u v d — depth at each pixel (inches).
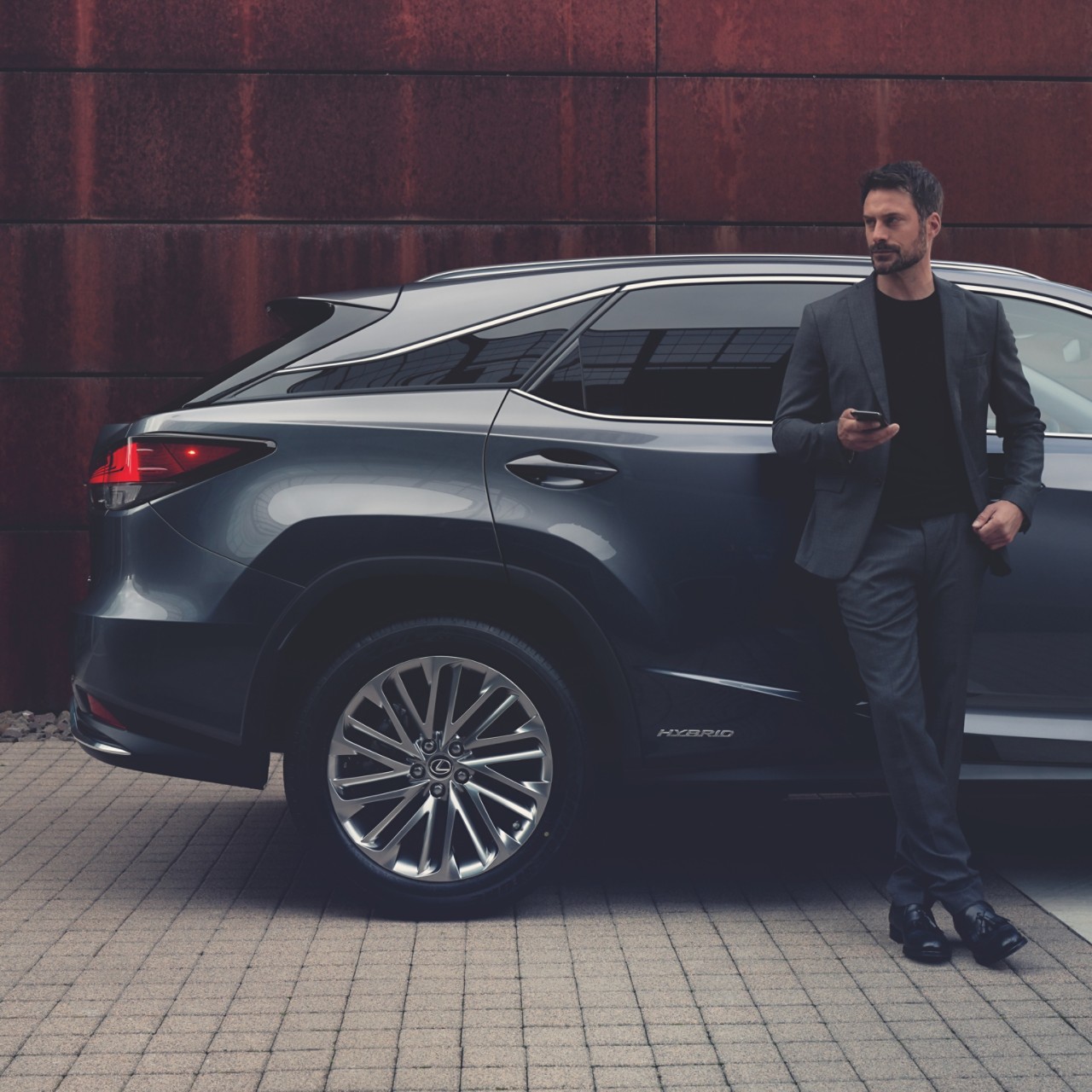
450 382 152.7
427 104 275.1
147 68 271.6
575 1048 117.6
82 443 274.8
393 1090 109.4
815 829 193.0
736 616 149.2
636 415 151.9
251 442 148.9
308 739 148.3
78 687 152.3
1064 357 161.2
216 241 274.1
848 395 140.9
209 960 139.3
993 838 187.8
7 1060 115.1
